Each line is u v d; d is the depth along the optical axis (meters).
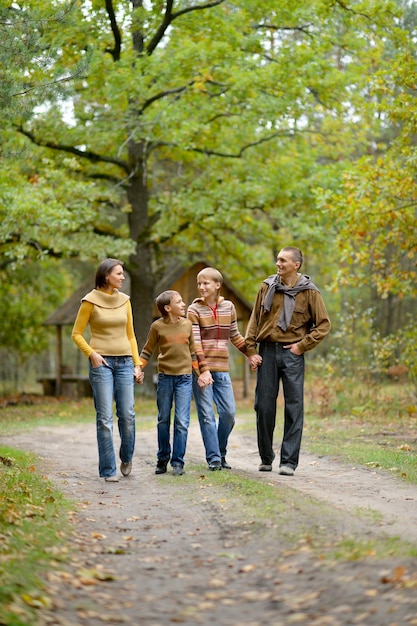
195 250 26.91
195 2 22.31
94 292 9.04
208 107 21.58
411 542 5.27
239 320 28.97
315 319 8.86
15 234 22.47
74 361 48.62
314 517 6.16
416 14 20.77
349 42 22.27
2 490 7.46
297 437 8.87
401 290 16.62
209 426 9.06
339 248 16.67
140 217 25.83
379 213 15.43
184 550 5.60
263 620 4.11
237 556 5.32
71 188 21.86
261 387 9.03
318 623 3.97
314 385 19.03
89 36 20.42
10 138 20.25
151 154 26.81
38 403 25.70
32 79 10.22
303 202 24.27
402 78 14.73
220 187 24.36
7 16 9.37
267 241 26.69
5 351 44.69
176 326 9.11
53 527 6.18
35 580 4.61
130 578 4.95
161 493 7.92
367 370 18.73
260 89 21.66
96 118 22.25
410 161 14.53
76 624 4.03
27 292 34.72
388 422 15.06
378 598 4.22
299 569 4.86
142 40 22.59
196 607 4.36
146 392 26.30
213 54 20.55
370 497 7.35
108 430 8.95
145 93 20.94
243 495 7.30
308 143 26.19
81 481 8.92
